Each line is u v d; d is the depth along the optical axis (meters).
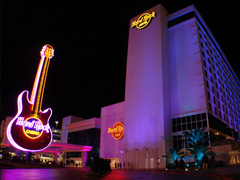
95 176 23.30
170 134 58.06
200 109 55.62
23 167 47.88
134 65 68.38
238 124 89.38
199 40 63.06
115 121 75.56
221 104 68.62
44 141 56.56
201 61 59.88
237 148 44.19
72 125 97.38
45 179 18.62
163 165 53.31
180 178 21.72
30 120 55.31
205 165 35.75
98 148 85.12
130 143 61.81
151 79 62.78
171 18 69.75
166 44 66.94
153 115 59.16
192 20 64.88
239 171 26.03
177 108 59.69
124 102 73.31
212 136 53.41
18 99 55.47
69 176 23.48
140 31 71.06
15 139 51.78
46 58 63.97
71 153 89.88
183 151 54.19
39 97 58.97
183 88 60.41
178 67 63.12
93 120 88.69
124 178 21.97
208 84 60.91
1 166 40.97
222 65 82.25
